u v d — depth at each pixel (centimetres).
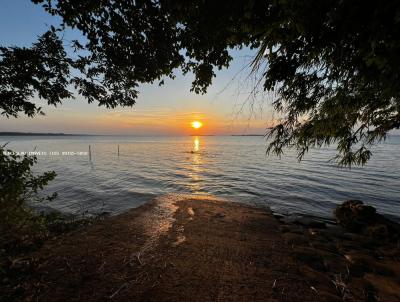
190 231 569
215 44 363
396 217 1118
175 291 328
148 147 7675
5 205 411
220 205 816
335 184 1834
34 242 489
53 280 344
